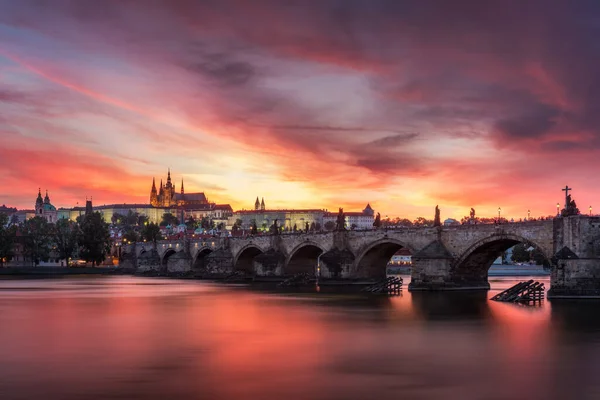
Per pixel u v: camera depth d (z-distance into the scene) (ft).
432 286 455.63
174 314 326.85
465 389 163.43
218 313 331.98
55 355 207.41
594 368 186.29
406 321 290.97
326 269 556.51
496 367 187.83
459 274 457.68
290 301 406.41
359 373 180.86
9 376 177.27
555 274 366.43
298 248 641.40
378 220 589.73
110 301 413.18
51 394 158.61
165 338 242.37
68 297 450.71
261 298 435.12
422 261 459.32
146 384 168.35
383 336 246.47
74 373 180.86
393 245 529.86
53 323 288.71
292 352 212.43
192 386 166.40
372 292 481.87
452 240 456.45
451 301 384.06
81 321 297.12
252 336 247.91
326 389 163.53
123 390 162.30
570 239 364.79
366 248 540.93
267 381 171.73
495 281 654.53
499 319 292.40
